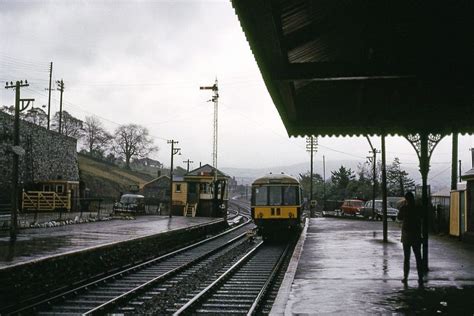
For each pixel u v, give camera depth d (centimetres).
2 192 3609
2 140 3653
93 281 1432
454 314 752
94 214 3788
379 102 1233
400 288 958
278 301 843
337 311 768
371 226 3005
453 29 802
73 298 1173
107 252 1620
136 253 1889
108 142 11275
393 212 3962
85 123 11219
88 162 9056
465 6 730
